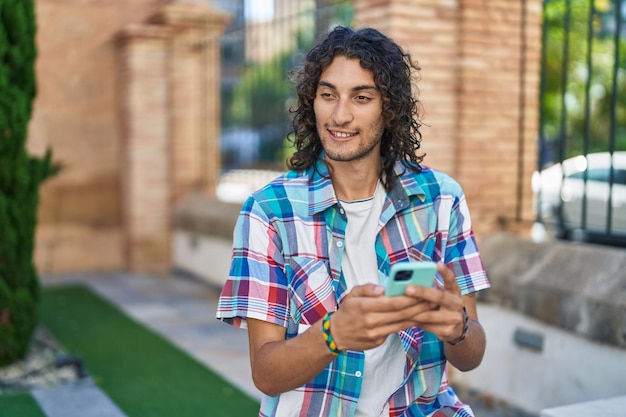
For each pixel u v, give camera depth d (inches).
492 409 166.2
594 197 293.1
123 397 172.2
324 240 70.1
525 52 196.4
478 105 192.9
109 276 331.6
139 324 245.0
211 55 333.1
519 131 188.7
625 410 103.0
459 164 193.2
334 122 68.3
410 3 183.5
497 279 162.6
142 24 340.8
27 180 182.1
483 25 191.2
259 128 318.3
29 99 185.5
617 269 139.6
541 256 158.1
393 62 69.7
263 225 70.2
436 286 70.1
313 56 70.4
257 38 306.2
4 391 173.5
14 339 186.7
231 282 70.0
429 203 72.8
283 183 72.3
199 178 340.2
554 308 146.4
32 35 183.6
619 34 157.3
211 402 170.1
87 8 332.2
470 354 71.1
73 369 189.8
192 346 219.8
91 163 340.2
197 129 337.7
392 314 59.3
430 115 189.2
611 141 158.2
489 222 196.5
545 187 319.3
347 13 301.9
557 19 331.6
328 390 69.4
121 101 338.3
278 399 70.4
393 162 72.4
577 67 370.3
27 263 187.3
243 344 223.0
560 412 102.5
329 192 70.4
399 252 71.4
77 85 334.0
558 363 148.9
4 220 179.3
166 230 338.3
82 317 254.4
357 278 71.1
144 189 332.5
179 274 333.7
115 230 347.3
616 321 132.4
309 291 69.1
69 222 339.3
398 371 71.1
